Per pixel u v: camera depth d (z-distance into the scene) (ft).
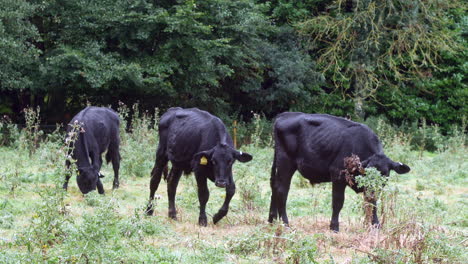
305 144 31.50
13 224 29.91
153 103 82.58
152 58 75.05
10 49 65.92
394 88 90.79
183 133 32.81
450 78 92.79
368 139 30.83
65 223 22.93
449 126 91.86
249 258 23.90
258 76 85.81
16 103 82.58
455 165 59.00
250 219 33.86
